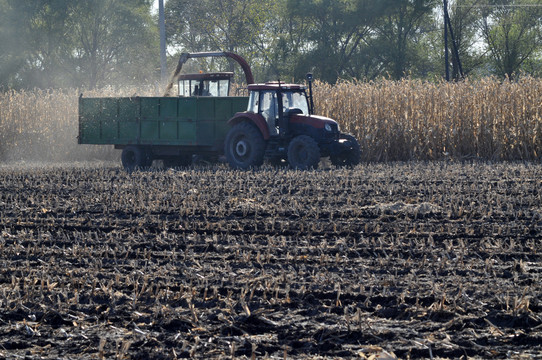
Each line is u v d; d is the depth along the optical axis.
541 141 71.19
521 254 26.91
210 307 20.72
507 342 17.50
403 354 16.72
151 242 30.12
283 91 60.78
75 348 17.44
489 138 72.00
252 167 60.91
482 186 45.88
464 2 191.88
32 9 174.50
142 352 16.95
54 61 185.62
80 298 21.61
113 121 67.31
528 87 72.38
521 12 193.50
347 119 76.00
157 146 66.38
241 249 28.52
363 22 179.38
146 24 188.75
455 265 25.31
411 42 190.12
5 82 178.25
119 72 193.75
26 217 37.38
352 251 27.69
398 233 30.70
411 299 21.00
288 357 16.56
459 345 17.28
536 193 43.00
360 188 45.69
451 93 74.88
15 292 22.00
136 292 22.09
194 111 62.53
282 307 20.55
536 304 20.14
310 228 32.53
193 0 182.50
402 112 74.94
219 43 184.38
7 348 17.58
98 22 183.62
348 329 18.19
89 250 28.17
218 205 39.97
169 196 43.03
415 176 52.44
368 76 187.62
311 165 57.97
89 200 42.66
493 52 197.00
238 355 16.78
